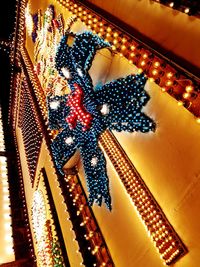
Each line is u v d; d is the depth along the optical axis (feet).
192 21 15.55
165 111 17.67
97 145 23.95
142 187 18.38
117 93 21.31
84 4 25.21
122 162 20.62
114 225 21.65
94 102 23.45
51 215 29.73
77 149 26.86
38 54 44.01
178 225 15.49
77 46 24.67
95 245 22.74
